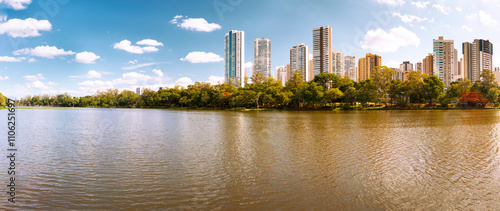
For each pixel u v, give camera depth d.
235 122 60.25
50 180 17.03
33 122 62.94
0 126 52.94
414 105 130.25
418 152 24.92
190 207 13.09
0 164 21.11
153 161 21.86
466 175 17.78
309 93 121.81
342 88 138.88
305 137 34.91
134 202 13.66
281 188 15.54
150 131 42.91
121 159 22.64
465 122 54.84
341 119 66.69
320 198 14.09
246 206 13.18
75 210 12.83
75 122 62.78
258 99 140.38
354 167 19.84
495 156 23.16
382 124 52.28
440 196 14.31
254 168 19.66
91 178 17.44
